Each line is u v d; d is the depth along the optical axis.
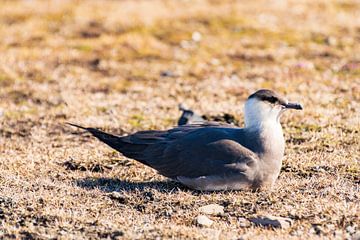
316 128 14.50
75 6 25.00
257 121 11.09
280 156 11.06
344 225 9.48
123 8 24.83
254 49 21.42
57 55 20.59
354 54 20.91
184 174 11.12
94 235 9.31
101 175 12.16
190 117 14.30
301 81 18.25
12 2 25.58
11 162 12.66
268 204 10.34
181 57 20.72
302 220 9.70
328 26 23.64
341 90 17.41
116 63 20.16
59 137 14.56
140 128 15.06
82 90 18.09
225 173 10.84
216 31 23.09
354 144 13.38
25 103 17.11
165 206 10.41
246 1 26.48
